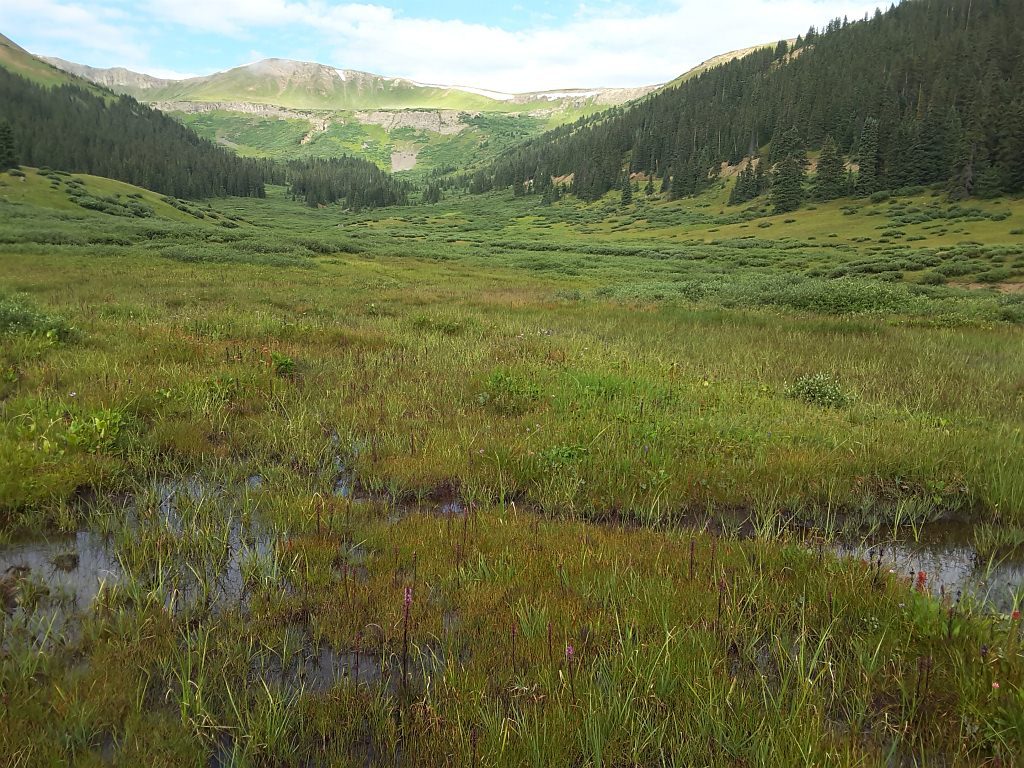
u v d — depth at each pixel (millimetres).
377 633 3279
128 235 46469
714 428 6828
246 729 2602
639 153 176250
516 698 2754
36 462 4973
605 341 13172
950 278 38906
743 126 152500
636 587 3684
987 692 2773
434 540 4297
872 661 2992
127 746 2461
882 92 123125
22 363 8180
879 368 10727
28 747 2379
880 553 4496
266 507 4902
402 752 2545
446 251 61781
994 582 4238
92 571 3918
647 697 2760
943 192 89750
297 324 12805
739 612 3430
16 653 2982
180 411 6801
